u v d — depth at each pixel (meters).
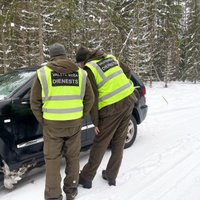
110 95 3.79
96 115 3.80
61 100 3.37
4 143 3.85
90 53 3.94
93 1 18.20
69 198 3.68
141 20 20.67
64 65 3.42
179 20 26.34
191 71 27.69
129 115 4.02
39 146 4.25
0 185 4.26
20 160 4.02
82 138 4.91
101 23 18.09
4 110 3.85
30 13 14.45
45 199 3.56
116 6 21.17
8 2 13.93
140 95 6.19
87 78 3.58
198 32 27.83
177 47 23.30
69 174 3.67
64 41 16.42
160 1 22.23
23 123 4.05
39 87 3.36
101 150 3.95
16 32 15.12
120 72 3.95
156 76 25.59
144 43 21.45
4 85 4.42
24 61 15.69
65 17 16.02
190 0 28.58
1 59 14.96
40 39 14.65
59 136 3.43
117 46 19.09
